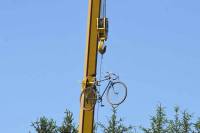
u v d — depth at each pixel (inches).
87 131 1432.1
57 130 2635.3
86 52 1494.8
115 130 2642.7
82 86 1460.4
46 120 2642.7
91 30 1514.5
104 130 2645.2
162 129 2822.3
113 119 2659.9
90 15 1529.3
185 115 2832.2
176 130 2812.5
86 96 1427.2
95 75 1473.9
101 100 1412.4
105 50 1496.1
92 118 1433.3
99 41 1503.4
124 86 1382.9
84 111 1434.5
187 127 2807.6
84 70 1481.3
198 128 2807.6
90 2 1540.4
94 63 1487.5
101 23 1505.9
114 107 1386.6
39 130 2632.9
